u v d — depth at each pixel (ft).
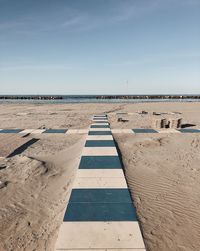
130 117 66.28
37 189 18.78
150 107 108.37
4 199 17.19
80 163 23.21
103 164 22.94
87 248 11.19
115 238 11.87
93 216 13.80
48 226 13.80
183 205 15.75
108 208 14.75
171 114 75.36
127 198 16.05
